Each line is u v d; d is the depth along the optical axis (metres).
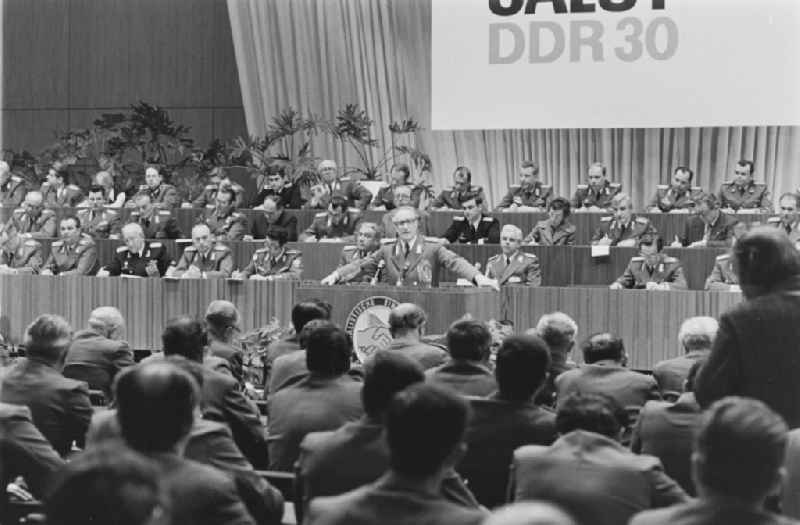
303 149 23.70
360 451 5.81
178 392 4.72
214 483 4.73
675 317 15.02
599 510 5.21
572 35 22.52
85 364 10.37
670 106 22.11
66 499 2.58
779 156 23.56
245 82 27.39
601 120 22.45
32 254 20.12
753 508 3.83
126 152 27.25
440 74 23.16
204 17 28.62
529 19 22.72
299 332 10.40
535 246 18.02
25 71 29.72
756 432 3.80
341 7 26.53
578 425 5.71
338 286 13.66
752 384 6.26
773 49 21.64
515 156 25.16
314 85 26.84
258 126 27.39
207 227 18.83
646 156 24.36
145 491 2.60
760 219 18.98
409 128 24.09
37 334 7.84
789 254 6.33
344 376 7.61
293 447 7.37
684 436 6.95
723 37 21.83
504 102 22.91
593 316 15.34
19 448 6.35
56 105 29.52
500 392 6.75
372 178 23.72
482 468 6.62
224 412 7.84
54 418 7.64
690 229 19.08
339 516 4.04
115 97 29.22
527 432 6.56
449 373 7.59
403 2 26.19
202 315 16.84
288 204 22.47
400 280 14.63
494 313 14.31
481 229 19.31
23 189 24.11
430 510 4.00
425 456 4.07
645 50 22.19
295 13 26.83
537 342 6.70
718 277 16.66
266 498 6.21
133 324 17.23
